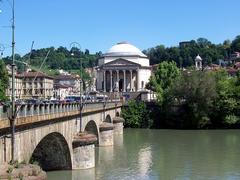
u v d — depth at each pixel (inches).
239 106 5098.4
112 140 3577.8
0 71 3998.5
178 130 4997.5
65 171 2267.5
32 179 1113.4
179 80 5354.3
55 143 2137.1
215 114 5118.1
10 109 1280.8
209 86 5073.8
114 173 2293.3
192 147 3425.2
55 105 1813.5
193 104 5113.2
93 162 2385.6
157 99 5516.7
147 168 2468.0
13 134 1259.8
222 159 2810.0
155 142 3786.9
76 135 2306.8
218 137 4163.4
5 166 1175.0
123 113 5472.4
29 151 1501.0
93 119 3120.1
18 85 3353.8
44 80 5457.7
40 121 1582.2
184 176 2257.6
